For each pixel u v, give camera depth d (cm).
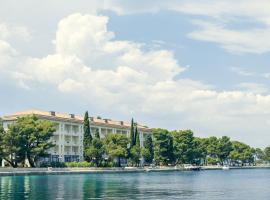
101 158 18238
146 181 11038
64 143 19300
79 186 8494
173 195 6644
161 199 5916
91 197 6097
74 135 19875
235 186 9394
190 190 7856
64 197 6072
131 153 19162
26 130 14400
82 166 17125
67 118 19638
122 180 11288
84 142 18088
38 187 8088
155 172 19788
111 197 6122
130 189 7831
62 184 9075
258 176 16225
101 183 9694
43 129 14862
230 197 6438
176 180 11881
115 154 17512
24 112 18562
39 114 18225
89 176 13862
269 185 9844
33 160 15762
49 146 14988
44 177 12531
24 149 14425
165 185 9375
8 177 12138
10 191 7094
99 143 17675
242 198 6297
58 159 18888
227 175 17200
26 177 12300
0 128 14475
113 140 18238
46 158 18062
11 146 14200
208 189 8219
